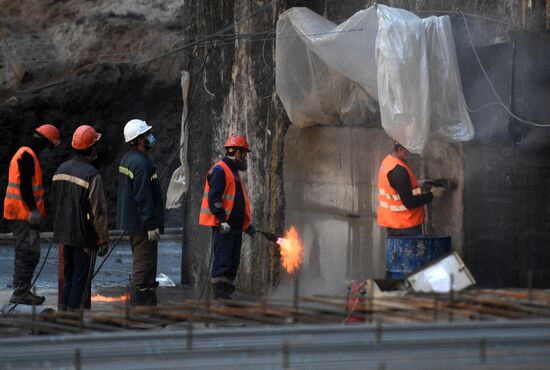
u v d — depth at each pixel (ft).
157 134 230.07
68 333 61.46
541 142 94.94
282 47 112.57
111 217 223.51
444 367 46.88
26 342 52.49
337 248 113.80
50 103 225.35
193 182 140.56
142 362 49.21
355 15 98.53
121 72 228.84
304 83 113.09
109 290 133.49
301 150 119.65
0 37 237.25
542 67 94.58
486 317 57.06
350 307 63.72
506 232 96.94
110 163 227.20
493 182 96.32
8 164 222.69
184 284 142.20
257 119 126.62
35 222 113.60
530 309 58.54
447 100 92.89
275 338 51.67
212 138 136.36
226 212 106.73
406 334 51.37
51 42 239.50
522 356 48.21
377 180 106.63
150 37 239.71
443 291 69.72
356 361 48.03
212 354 49.83
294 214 121.49
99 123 227.40
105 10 245.04
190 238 140.97
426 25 92.53
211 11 135.44
